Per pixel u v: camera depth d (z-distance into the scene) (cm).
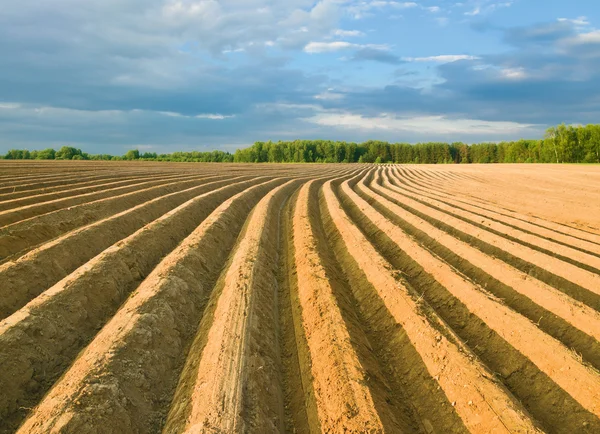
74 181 2762
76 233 1283
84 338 844
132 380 677
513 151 11962
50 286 1023
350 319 952
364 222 2031
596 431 614
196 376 711
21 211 1538
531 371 757
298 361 836
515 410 618
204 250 1354
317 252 1366
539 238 1551
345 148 14688
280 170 6269
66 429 541
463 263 1340
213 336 818
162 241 1439
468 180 4491
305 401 716
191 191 2591
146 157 11688
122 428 585
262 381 713
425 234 1698
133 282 1119
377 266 1214
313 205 2509
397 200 2698
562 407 674
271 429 619
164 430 608
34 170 3412
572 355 742
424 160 15375
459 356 750
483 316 934
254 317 898
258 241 1466
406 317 920
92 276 993
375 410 630
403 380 777
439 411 677
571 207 2314
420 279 1212
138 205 1927
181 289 1030
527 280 1099
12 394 636
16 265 983
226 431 562
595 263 1295
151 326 825
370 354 838
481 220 1903
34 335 746
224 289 1053
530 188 3453
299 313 1016
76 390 609
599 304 1061
